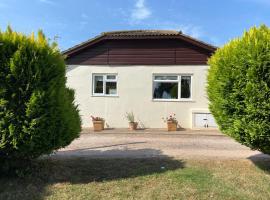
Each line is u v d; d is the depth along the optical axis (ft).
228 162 27.07
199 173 23.54
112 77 58.39
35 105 20.20
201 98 55.62
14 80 20.34
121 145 37.73
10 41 20.63
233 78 22.86
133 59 57.57
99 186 20.75
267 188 20.45
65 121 22.24
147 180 21.91
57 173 23.48
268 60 21.11
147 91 57.11
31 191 19.89
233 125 23.03
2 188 20.44
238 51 22.84
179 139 43.62
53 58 21.99
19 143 20.31
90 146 36.99
